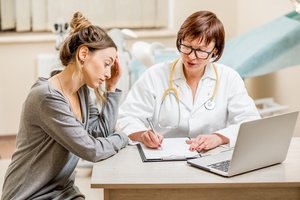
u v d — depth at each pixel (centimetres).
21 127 192
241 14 466
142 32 464
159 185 172
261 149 182
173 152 204
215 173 181
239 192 179
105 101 219
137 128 226
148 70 245
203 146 208
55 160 189
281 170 186
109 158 198
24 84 454
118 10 464
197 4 468
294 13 344
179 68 237
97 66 191
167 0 471
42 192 189
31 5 451
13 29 462
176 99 237
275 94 402
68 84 195
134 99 240
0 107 455
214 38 218
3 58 447
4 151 424
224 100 237
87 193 274
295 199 180
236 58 335
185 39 217
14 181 189
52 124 184
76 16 197
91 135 215
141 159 197
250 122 172
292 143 220
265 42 331
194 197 178
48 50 452
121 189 176
